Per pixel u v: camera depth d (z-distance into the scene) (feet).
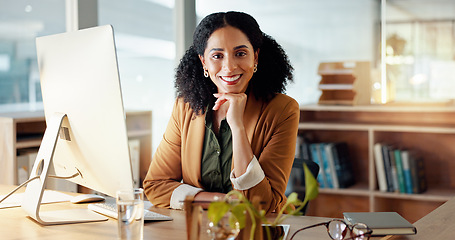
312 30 13.94
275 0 14.16
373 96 13.28
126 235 4.63
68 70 5.77
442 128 11.44
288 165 6.36
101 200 6.73
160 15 13.78
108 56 5.19
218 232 3.84
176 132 7.00
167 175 6.87
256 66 6.62
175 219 5.81
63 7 11.39
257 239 3.79
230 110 6.22
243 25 6.36
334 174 12.42
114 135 5.33
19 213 6.09
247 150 6.05
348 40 13.70
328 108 12.37
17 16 10.66
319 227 5.42
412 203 12.26
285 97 6.72
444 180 12.25
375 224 5.13
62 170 6.36
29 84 11.03
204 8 14.64
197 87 6.81
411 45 13.29
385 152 12.07
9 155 8.84
